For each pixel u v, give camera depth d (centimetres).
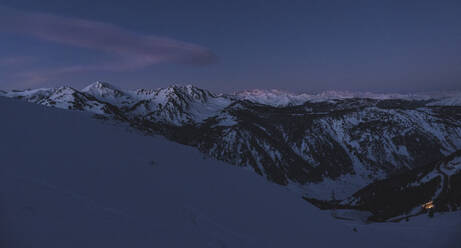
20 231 404
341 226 1374
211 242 616
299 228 970
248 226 790
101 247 448
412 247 1733
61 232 446
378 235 1680
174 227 620
